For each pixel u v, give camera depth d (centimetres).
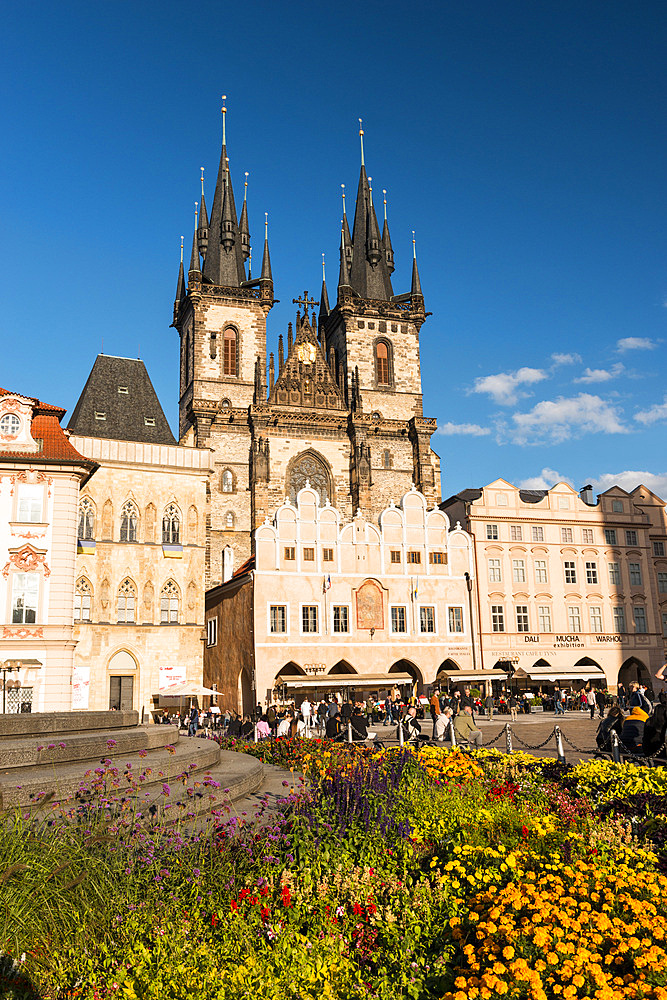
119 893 963
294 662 6969
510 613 7969
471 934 1017
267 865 1104
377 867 1230
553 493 8481
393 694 6694
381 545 7475
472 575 7800
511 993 839
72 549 5406
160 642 7319
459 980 873
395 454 10819
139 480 7531
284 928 990
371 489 10475
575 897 1042
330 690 6988
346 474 10500
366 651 7212
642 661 8469
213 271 11362
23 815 1102
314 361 10988
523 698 7406
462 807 1537
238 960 914
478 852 1270
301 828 1255
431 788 1694
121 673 7200
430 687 7325
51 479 5438
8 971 820
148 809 1220
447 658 7525
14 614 5234
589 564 8469
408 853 1297
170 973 859
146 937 916
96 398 8462
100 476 7419
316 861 1180
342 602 7225
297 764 2288
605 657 8306
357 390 10625
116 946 895
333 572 7250
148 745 1870
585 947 908
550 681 8188
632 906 984
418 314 11544
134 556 7388
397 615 7425
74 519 5459
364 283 12031
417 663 7406
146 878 1001
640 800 1709
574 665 8138
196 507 7675
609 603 8450
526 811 1570
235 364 10838
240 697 7131
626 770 2005
